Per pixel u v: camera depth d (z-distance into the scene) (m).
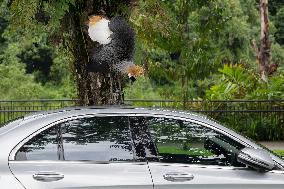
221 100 30.62
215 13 39.62
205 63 38.38
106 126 10.48
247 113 30.86
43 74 90.25
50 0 15.34
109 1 17.08
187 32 37.53
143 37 17.69
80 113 10.55
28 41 17.70
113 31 13.48
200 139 10.58
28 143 10.20
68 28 17.39
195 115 10.84
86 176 9.98
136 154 10.32
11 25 16.52
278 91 32.78
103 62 13.70
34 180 9.84
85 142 10.34
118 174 10.07
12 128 10.39
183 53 37.88
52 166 10.04
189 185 10.12
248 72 36.41
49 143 10.25
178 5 36.28
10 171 9.91
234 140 10.67
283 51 105.12
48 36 17.64
